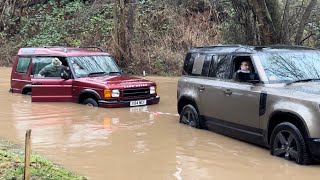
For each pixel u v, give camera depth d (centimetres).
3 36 2870
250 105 784
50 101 1278
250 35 1784
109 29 2577
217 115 887
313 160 669
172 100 1357
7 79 1925
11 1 3031
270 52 816
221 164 693
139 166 684
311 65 805
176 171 659
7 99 1337
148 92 1255
